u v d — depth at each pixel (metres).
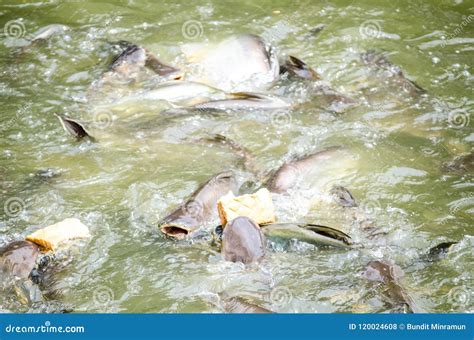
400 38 9.62
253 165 7.34
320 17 10.02
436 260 6.25
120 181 7.20
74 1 10.32
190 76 8.74
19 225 6.63
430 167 7.42
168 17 9.99
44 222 6.69
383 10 10.24
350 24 9.86
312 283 5.96
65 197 6.98
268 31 9.66
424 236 6.52
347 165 7.34
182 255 6.24
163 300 5.87
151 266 6.16
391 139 7.78
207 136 7.72
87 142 7.74
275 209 6.71
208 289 5.93
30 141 7.79
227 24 9.82
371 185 7.14
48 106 8.29
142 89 8.43
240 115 8.03
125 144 7.69
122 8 10.19
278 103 8.15
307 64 8.94
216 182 6.77
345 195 6.86
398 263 6.22
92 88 8.54
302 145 7.66
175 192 6.99
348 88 8.59
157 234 6.50
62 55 9.20
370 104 8.30
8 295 5.84
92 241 6.41
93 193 7.03
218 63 8.88
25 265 6.01
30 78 8.80
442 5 10.41
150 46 9.32
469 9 10.30
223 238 6.10
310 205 6.79
